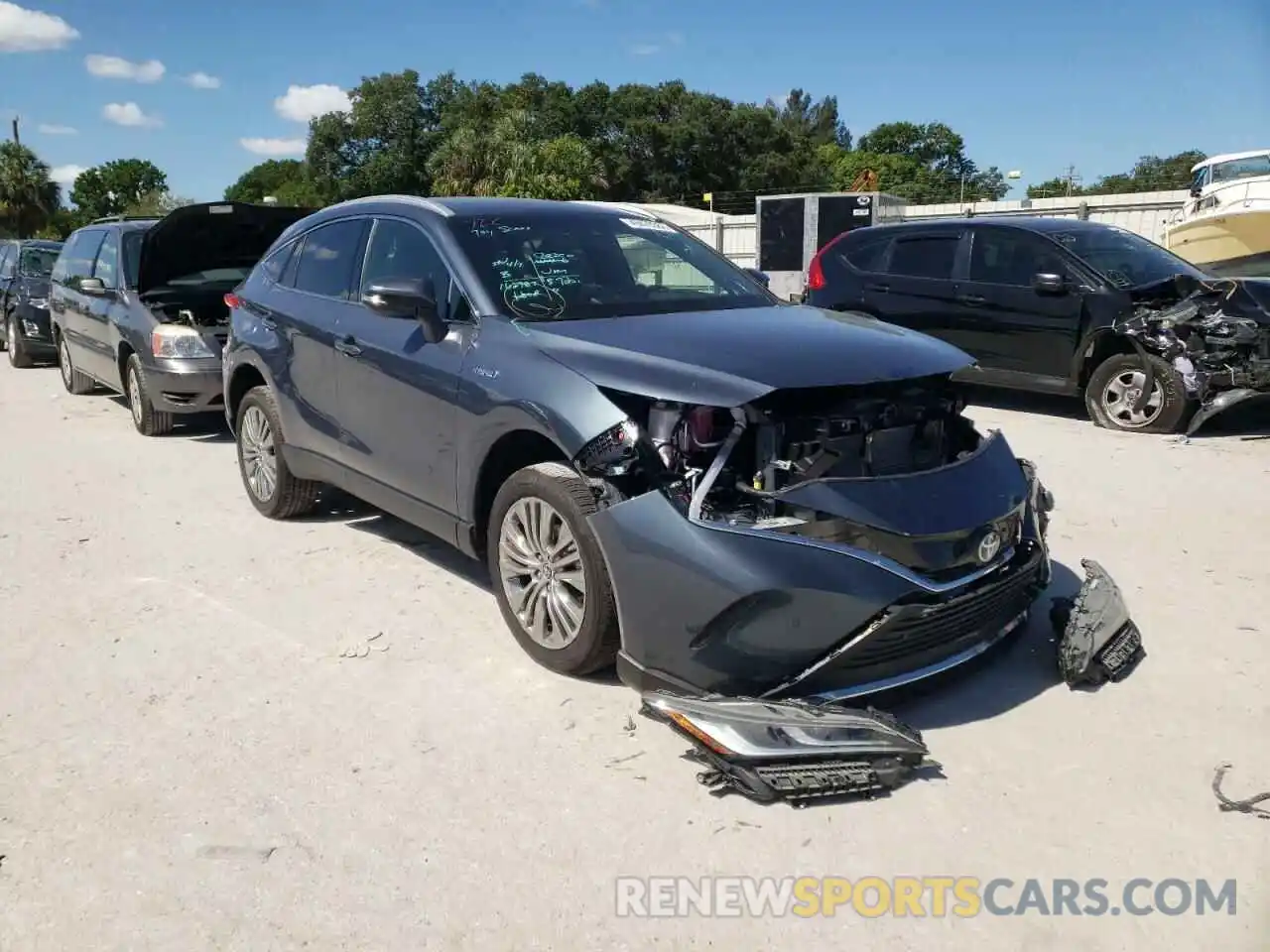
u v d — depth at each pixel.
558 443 3.80
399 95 71.50
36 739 3.67
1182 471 7.12
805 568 3.29
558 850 3.02
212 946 2.64
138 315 9.01
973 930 2.69
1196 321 8.12
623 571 3.56
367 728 3.72
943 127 100.38
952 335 9.73
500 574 4.24
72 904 2.80
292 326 5.68
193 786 3.36
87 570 5.46
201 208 8.57
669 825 3.12
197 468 7.85
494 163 45.00
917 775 3.37
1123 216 20.75
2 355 16.00
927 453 3.94
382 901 2.81
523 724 3.73
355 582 5.20
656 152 78.81
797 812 3.18
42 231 63.34
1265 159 16.44
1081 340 8.74
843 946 2.64
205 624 4.70
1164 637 4.42
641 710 3.77
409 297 4.38
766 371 3.54
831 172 90.88
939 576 3.47
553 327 4.21
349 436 5.23
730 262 5.45
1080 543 5.64
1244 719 3.71
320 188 74.06
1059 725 3.68
